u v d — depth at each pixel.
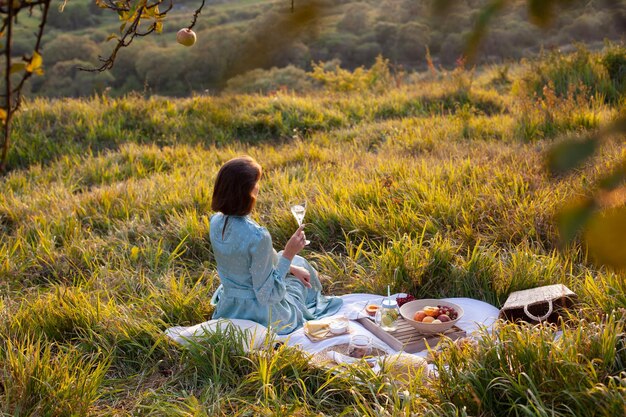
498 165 7.13
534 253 5.35
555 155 0.48
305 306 4.88
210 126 11.62
